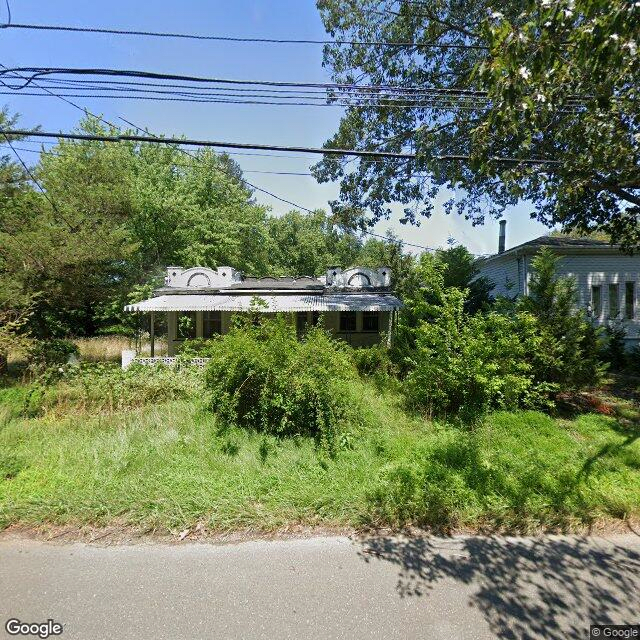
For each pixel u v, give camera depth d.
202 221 22.02
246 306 12.88
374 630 2.29
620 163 5.85
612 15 2.71
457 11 9.59
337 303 13.62
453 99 7.52
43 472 4.32
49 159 17.75
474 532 3.42
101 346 18.64
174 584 2.67
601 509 3.70
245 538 3.27
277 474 4.32
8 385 8.80
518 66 3.09
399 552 3.10
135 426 5.73
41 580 2.70
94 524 3.41
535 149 7.22
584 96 5.21
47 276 11.77
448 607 2.49
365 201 13.42
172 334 14.98
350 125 12.46
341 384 5.89
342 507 3.67
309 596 2.57
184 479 4.13
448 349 6.74
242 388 5.73
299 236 34.50
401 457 4.87
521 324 7.08
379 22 10.71
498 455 4.89
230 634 2.24
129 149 21.58
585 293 15.70
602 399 8.36
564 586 2.71
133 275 18.39
